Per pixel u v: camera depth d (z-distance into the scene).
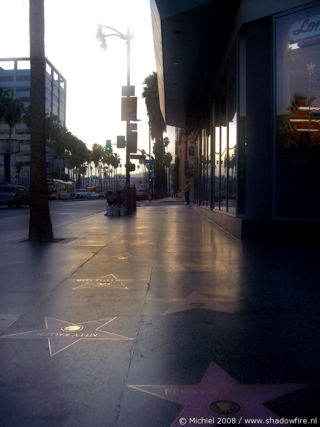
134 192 27.77
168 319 5.07
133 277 7.41
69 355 3.99
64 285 6.84
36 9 11.38
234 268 8.09
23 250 10.49
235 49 12.17
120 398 3.18
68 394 3.25
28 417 2.93
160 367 3.72
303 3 10.35
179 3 11.32
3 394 3.25
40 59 11.55
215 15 11.98
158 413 2.97
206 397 3.19
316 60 10.46
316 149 10.58
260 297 6.04
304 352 4.06
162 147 66.50
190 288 6.59
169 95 22.03
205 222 18.28
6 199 35.34
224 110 14.98
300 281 6.99
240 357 3.94
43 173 12.07
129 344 4.27
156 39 15.36
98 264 8.63
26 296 6.15
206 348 4.16
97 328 4.75
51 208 33.84
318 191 10.57
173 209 29.36
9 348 4.18
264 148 11.23
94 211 29.31
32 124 11.84
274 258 9.09
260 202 11.32
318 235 10.55
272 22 10.92
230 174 13.66
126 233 14.23
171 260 9.02
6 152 49.44
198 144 27.30
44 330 4.69
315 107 10.55
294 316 5.17
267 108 11.19
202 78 18.39
